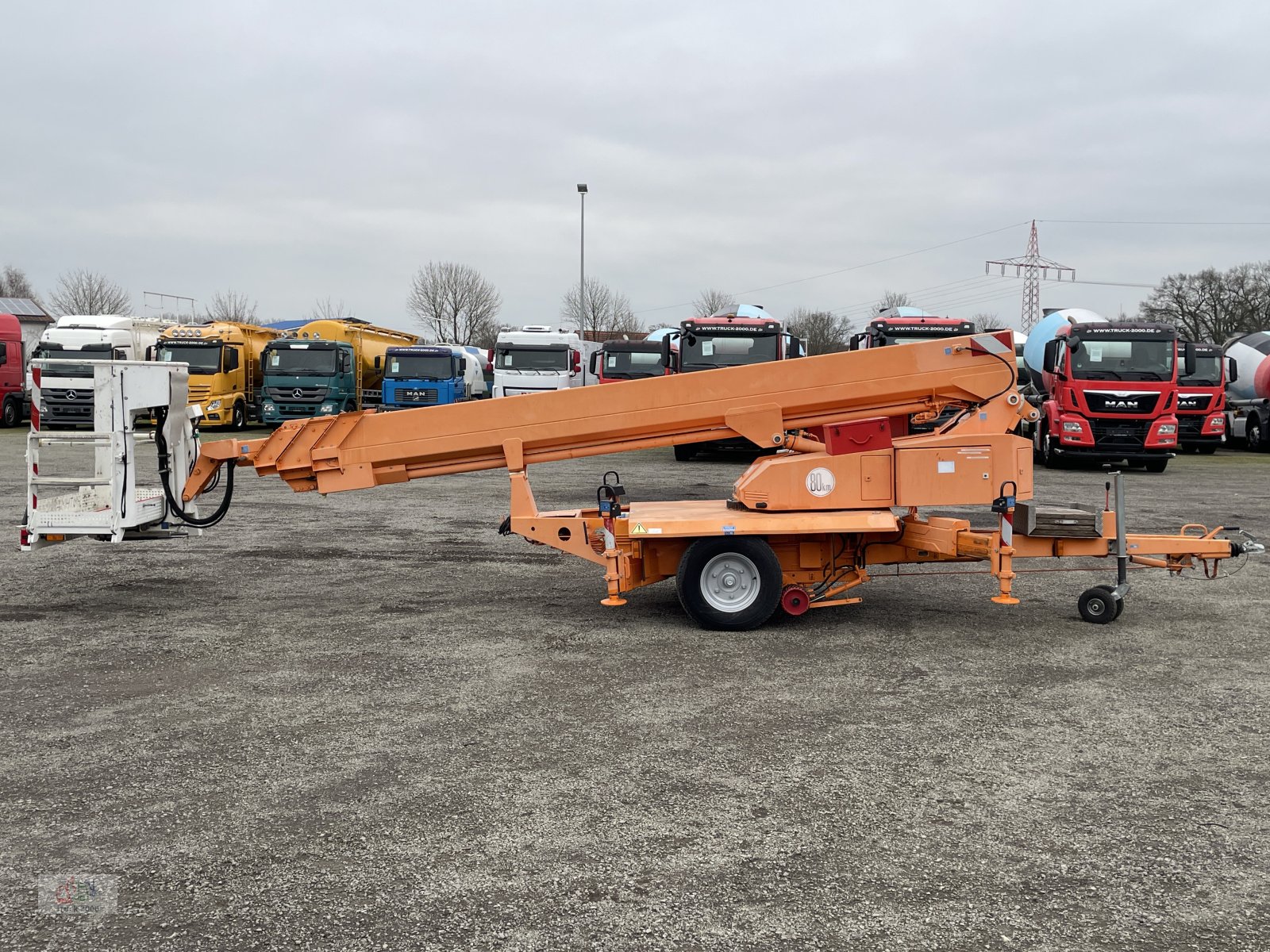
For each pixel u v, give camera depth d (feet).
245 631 23.70
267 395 94.63
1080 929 10.73
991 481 23.45
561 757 15.57
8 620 24.72
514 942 10.48
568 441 25.02
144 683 19.51
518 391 92.99
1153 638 22.98
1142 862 12.20
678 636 23.06
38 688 19.17
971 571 29.66
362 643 22.49
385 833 12.98
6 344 102.42
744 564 23.52
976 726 17.01
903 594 27.61
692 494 49.44
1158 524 41.11
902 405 24.31
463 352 119.55
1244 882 11.74
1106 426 63.00
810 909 11.11
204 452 25.89
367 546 35.94
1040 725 17.06
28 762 15.40
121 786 14.47
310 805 13.82
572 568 31.78
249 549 35.24
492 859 12.26
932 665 20.70
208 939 10.55
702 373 24.39
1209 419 76.74
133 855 12.40
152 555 34.14
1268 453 86.99
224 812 13.60
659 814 13.52
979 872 11.96
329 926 10.80
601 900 11.30
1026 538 24.14
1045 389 74.02
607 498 24.39
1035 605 26.35
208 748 15.97
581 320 139.54
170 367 26.71
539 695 18.70
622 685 19.27
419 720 17.31
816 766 15.21
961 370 24.00
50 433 24.75
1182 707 18.06
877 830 13.05
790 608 23.70
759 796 14.10
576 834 12.94
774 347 67.97
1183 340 62.39
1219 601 26.78
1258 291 204.64
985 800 13.97
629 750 15.84
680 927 10.76
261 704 18.19
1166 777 14.84
